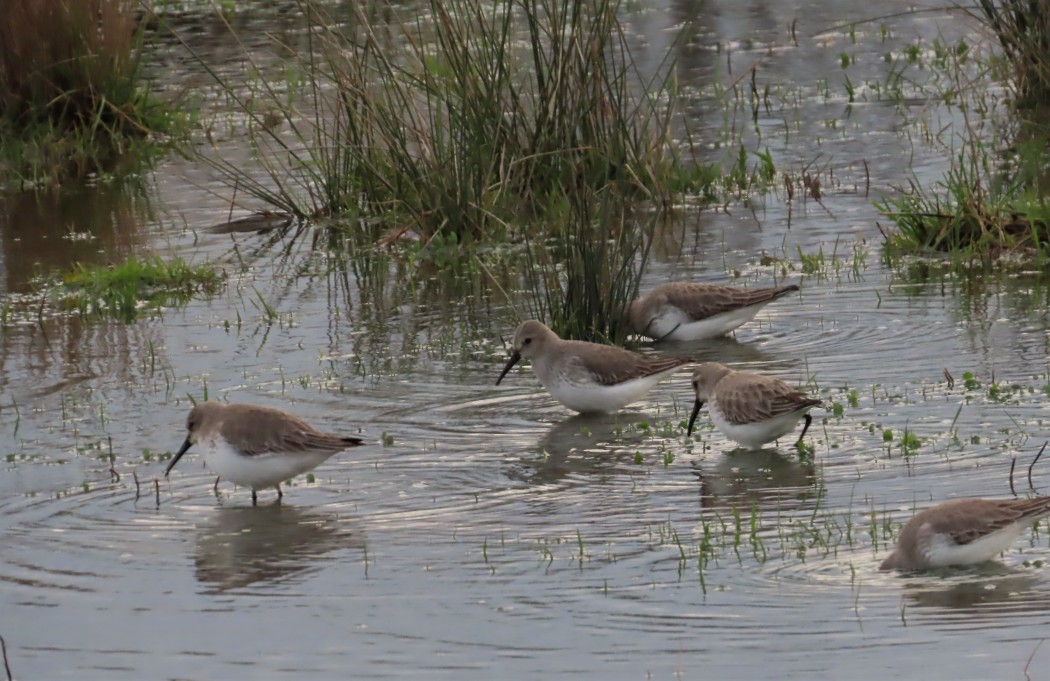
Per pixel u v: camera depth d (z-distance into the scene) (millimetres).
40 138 24625
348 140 21281
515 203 20438
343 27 28688
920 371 14281
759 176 22062
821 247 18703
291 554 10812
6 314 17484
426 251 19641
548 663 9008
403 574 10383
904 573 9992
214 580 10453
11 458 12969
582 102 20422
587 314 15953
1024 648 8875
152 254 19984
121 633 9695
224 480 12445
